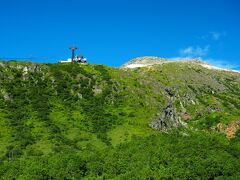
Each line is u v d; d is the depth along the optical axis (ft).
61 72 584.40
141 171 330.75
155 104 566.36
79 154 385.50
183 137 423.64
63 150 416.87
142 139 418.31
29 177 329.52
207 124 648.79
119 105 548.72
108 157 364.17
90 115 516.32
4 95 516.32
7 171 344.90
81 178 340.18
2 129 455.22
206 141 406.21
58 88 554.46
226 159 359.05
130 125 499.51
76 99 545.85
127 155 365.40
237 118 645.51
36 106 510.99
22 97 522.88
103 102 550.36
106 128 489.26
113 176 337.93
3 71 549.95
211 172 336.90
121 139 460.14
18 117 483.51
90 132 476.13
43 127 469.57
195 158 348.59
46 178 335.67
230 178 333.21
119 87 582.76
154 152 363.56
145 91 594.24
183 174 328.08
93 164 352.49
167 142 396.78
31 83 552.00
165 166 342.85
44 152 412.57
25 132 452.76
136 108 544.21
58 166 347.36
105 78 593.83
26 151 412.36
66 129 474.49
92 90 570.05
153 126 512.63
